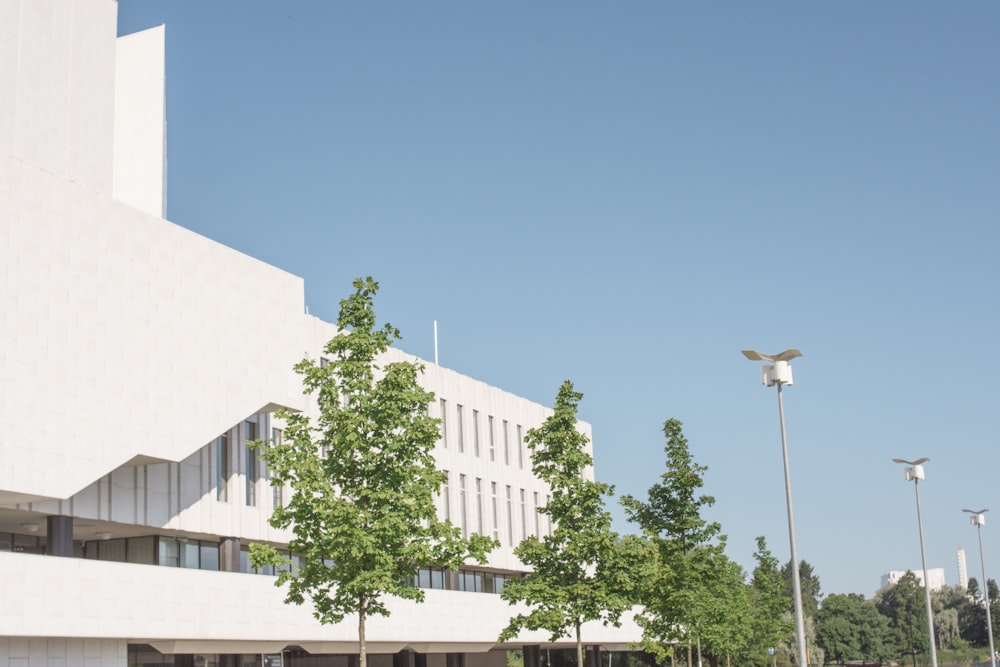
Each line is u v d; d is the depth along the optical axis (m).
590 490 38.03
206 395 37.50
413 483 29.62
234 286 39.66
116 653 33.44
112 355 33.88
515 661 78.25
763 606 82.50
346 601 29.81
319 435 43.56
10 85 35.66
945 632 183.00
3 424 29.95
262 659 40.56
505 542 60.66
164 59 45.62
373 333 30.67
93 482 33.62
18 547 36.44
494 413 61.97
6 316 30.48
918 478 48.84
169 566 37.12
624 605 36.84
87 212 33.72
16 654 30.02
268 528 42.00
